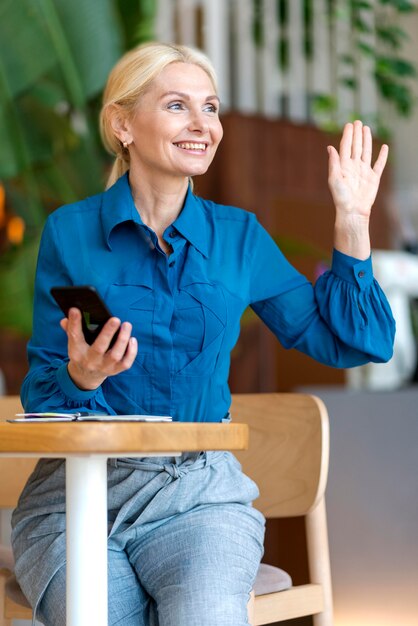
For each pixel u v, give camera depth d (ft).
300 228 22.29
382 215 23.02
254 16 22.17
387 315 7.64
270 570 7.89
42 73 16.56
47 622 6.54
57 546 6.56
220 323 7.18
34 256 16.44
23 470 8.60
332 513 10.80
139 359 7.01
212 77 7.45
